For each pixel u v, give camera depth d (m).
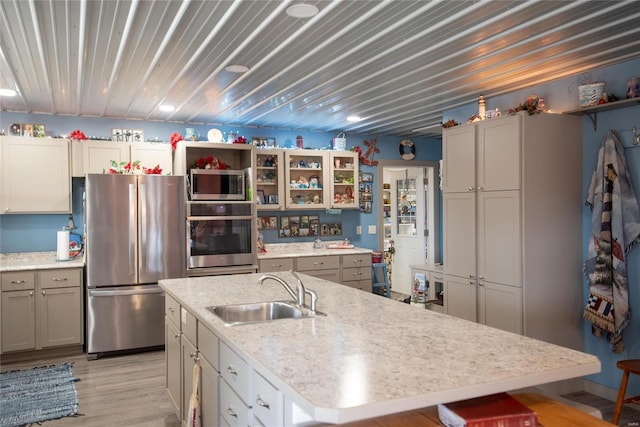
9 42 3.02
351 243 6.56
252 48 3.12
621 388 2.98
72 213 5.13
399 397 1.27
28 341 4.46
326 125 6.02
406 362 1.56
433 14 2.60
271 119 5.59
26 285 4.45
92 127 5.30
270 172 5.86
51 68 3.56
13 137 4.66
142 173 4.96
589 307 3.49
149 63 3.45
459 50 3.17
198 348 2.52
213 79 3.83
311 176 6.17
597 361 1.57
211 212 5.09
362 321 2.17
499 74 3.74
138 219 4.70
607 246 3.39
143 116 5.34
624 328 3.37
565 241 3.66
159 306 4.76
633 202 3.33
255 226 5.34
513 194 3.57
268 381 1.61
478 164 3.89
